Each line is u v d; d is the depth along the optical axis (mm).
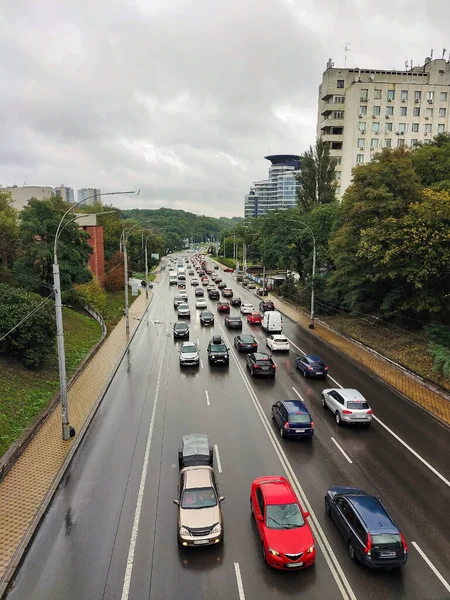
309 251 54562
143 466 17109
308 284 48500
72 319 39219
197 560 12125
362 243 33219
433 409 23453
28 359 25391
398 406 23953
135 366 30812
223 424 21047
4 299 26109
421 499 15094
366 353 34688
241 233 124562
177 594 10977
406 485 15977
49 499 14867
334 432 20453
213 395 25016
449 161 36938
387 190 33156
